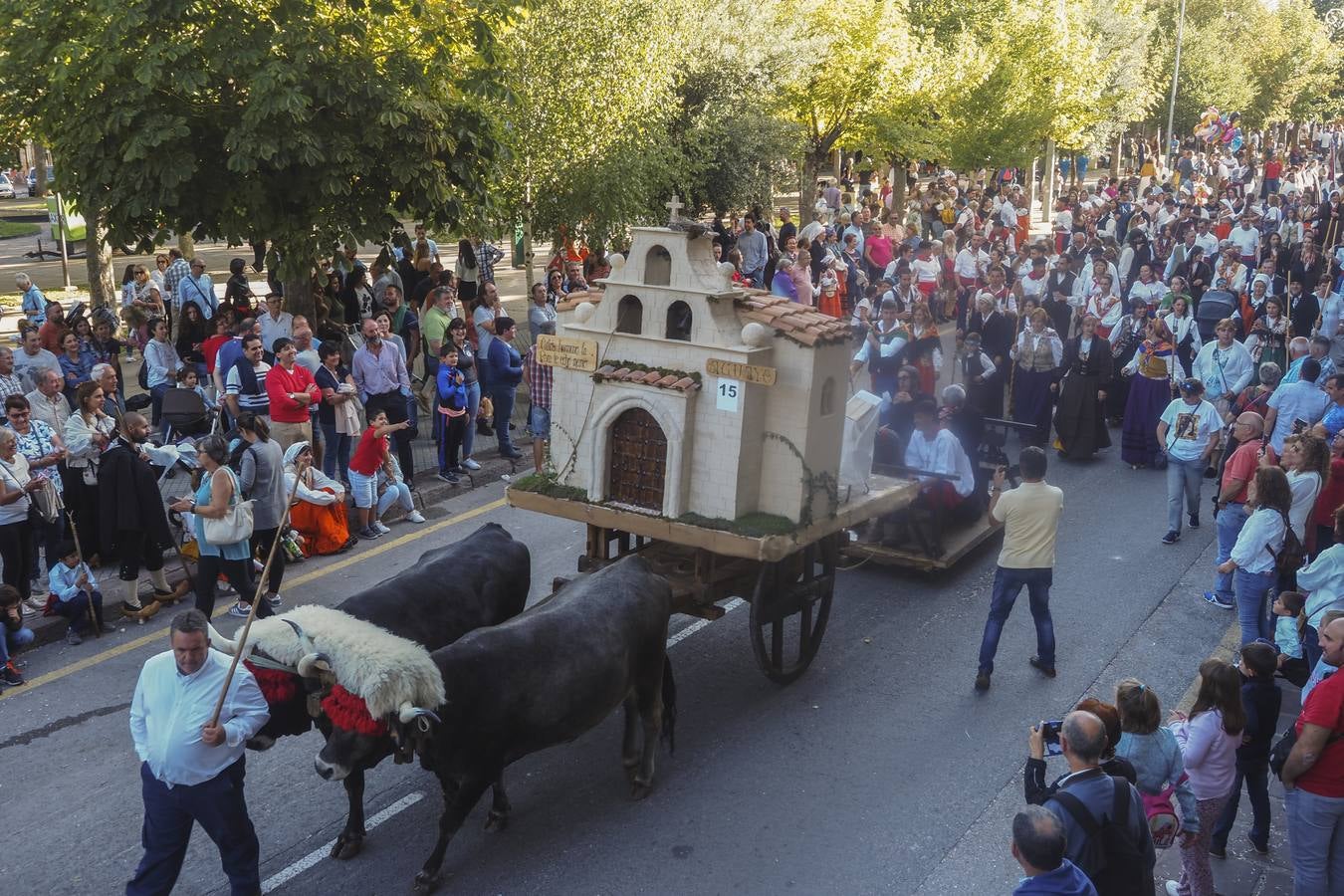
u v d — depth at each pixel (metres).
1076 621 10.55
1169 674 9.58
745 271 21.89
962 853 7.17
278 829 7.32
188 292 16.73
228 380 12.36
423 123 13.63
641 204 19.14
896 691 9.21
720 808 7.59
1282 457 10.05
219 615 10.23
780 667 8.99
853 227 24.67
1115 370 17.09
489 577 8.09
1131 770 5.53
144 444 11.07
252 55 12.62
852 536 11.58
